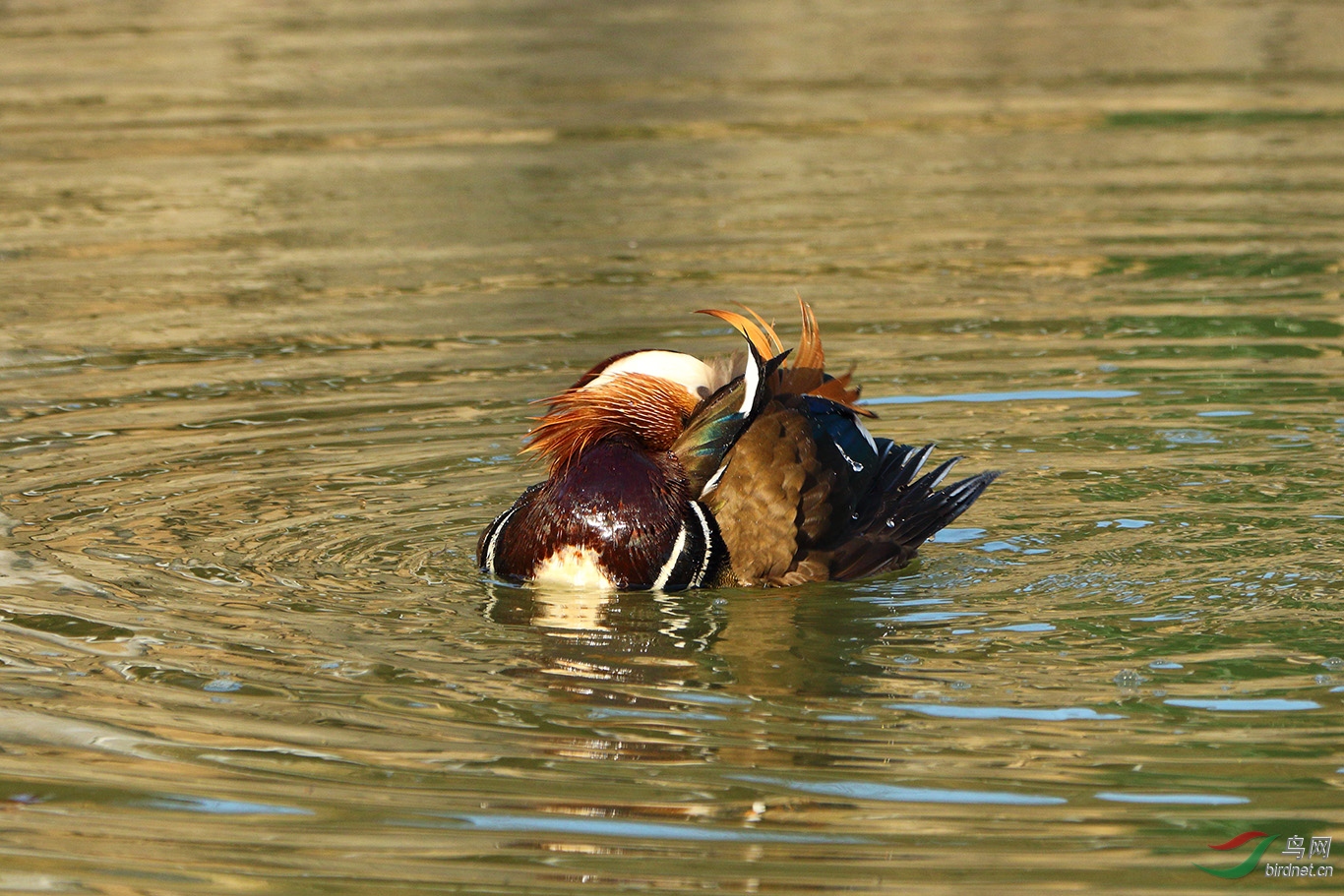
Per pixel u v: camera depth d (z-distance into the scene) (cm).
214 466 1602
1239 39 4312
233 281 2395
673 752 994
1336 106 3481
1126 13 4809
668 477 1312
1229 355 1912
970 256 2431
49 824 921
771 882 848
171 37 4528
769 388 1351
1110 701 1050
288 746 1011
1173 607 1216
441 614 1239
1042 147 3212
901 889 837
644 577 1283
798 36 4506
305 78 3972
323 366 1964
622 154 3212
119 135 3409
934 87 3809
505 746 1007
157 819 927
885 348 1981
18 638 1179
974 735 1008
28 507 1483
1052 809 913
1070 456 1593
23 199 2923
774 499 1297
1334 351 1912
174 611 1238
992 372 1878
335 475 1578
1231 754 971
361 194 2934
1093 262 2375
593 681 1105
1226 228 2538
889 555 1315
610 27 4691
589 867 866
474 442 1677
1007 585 1279
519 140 3334
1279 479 1508
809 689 1084
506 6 5109
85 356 2027
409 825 914
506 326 2123
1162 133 3309
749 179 3005
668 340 2023
